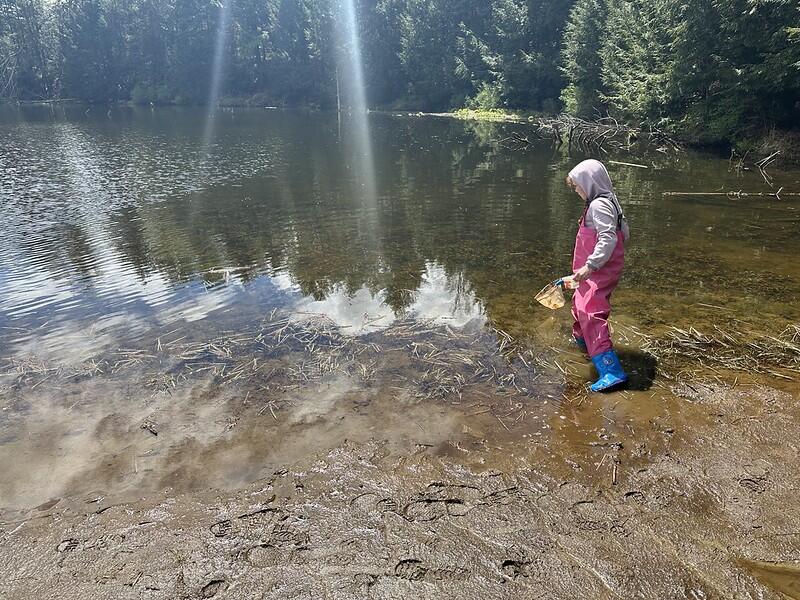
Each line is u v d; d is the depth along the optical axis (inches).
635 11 972.6
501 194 462.6
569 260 281.0
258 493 115.6
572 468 122.5
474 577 93.9
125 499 114.6
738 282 243.4
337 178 551.5
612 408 146.1
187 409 148.8
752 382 157.6
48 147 796.6
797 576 93.5
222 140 911.0
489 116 1469.0
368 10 1996.8
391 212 399.5
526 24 1441.9
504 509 110.2
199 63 2513.5
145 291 240.5
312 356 177.9
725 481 117.3
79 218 383.6
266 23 2453.2
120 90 2714.1
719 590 91.0
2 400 153.7
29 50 2714.1
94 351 183.3
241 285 247.9
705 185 503.5
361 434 136.3
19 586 93.7
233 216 390.6
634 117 927.7
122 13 2637.8
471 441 133.0
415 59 1838.1
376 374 166.1
